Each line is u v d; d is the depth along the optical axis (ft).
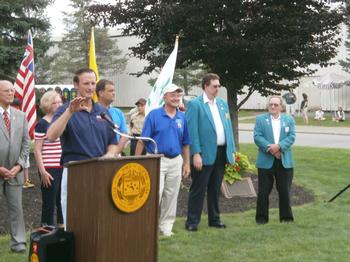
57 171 22.04
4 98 19.16
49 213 22.22
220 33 38.14
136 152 22.49
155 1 40.19
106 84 21.97
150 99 29.99
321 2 39.96
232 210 28.48
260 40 36.45
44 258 12.83
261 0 37.99
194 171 23.58
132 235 13.08
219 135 23.61
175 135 22.22
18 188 19.52
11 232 19.62
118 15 41.34
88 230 12.78
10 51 50.96
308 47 39.63
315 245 20.97
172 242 21.43
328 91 126.00
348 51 112.78
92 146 15.64
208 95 23.58
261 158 24.95
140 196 13.14
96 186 12.47
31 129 37.60
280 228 23.93
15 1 51.70
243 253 19.97
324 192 33.24
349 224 24.62
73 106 14.28
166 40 40.29
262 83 41.70
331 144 67.87
